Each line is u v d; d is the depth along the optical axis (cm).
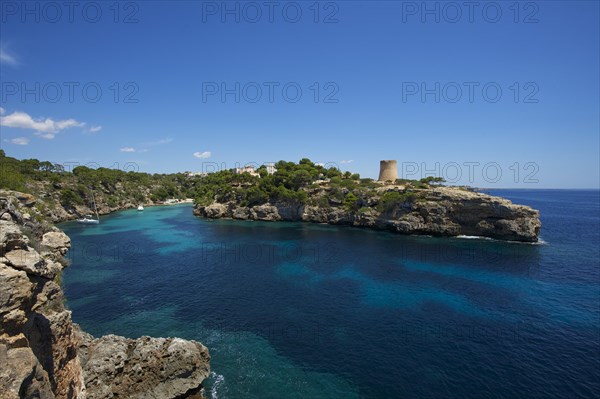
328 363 3044
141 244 8131
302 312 4116
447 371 2925
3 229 1384
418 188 10681
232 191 13688
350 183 12494
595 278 5503
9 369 1024
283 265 6250
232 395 2611
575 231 10412
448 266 6216
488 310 4184
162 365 2602
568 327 3725
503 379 2809
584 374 2869
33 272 1388
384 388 2703
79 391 1688
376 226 10594
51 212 11506
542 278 5509
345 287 5034
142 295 4628
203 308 4206
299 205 12412
